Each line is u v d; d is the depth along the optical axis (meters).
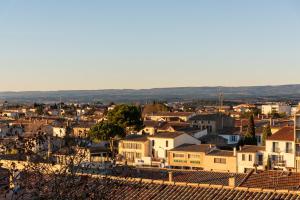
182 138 103.00
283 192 27.77
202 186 30.03
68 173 18.19
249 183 41.44
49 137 19.25
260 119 158.38
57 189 17.53
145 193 29.30
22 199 18.30
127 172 23.86
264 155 91.06
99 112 186.75
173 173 47.38
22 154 18.72
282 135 91.19
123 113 110.19
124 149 103.94
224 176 45.28
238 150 93.56
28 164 18.23
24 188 18.16
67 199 17.47
